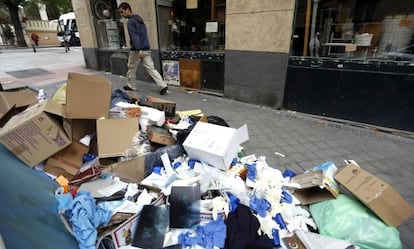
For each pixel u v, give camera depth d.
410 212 1.71
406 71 3.33
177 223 1.63
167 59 5.99
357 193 1.82
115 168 2.00
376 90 3.60
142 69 6.45
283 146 3.17
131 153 2.20
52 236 1.22
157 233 1.58
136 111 2.63
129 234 1.56
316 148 3.13
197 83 5.65
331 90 3.95
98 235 1.50
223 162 2.00
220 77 5.27
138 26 4.82
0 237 0.87
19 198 1.25
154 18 5.77
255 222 1.67
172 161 2.22
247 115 4.22
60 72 7.77
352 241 1.64
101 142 2.18
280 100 4.44
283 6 3.94
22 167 1.81
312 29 3.95
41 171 1.99
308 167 2.72
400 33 3.39
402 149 3.12
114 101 3.06
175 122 2.87
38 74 7.40
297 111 4.37
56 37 25.06
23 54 13.61
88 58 8.23
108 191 1.80
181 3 5.58
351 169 2.02
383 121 3.66
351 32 3.74
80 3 7.48
